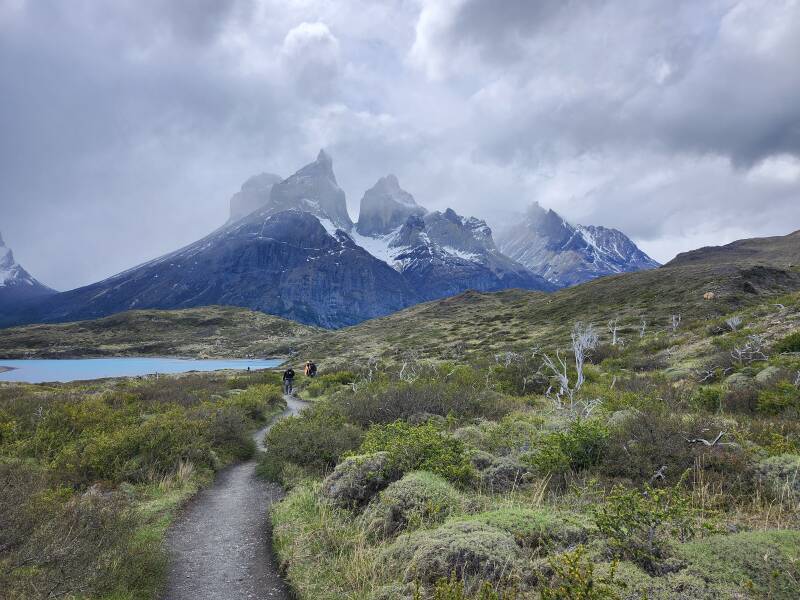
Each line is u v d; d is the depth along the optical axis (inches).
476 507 226.1
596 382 724.0
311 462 395.5
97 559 183.9
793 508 201.3
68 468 355.3
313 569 203.9
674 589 130.1
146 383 1263.5
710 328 1018.1
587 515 204.7
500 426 387.5
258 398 839.1
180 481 369.1
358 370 1541.6
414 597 146.3
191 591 200.2
